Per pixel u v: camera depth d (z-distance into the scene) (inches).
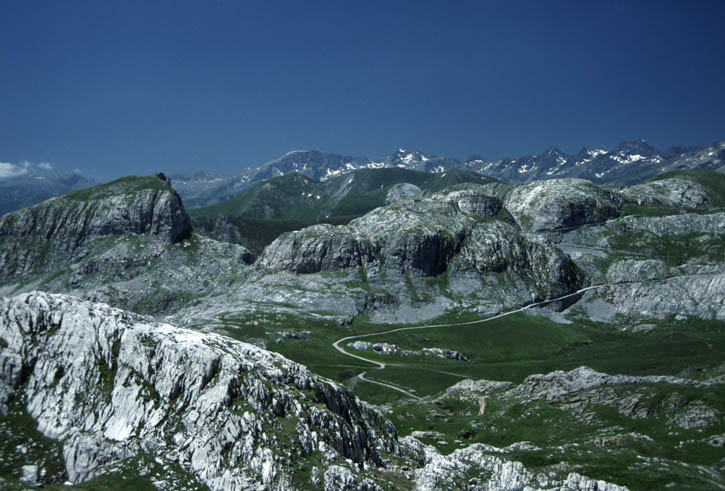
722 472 5157.5
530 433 6796.3
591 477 4776.1
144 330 4729.3
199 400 4333.2
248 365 4611.2
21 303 4761.3
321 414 4576.8
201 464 4072.3
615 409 6722.4
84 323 4680.1
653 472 4877.0
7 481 3700.8
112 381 4485.7
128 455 4099.4
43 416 4335.6
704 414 6200.8
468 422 7578.7
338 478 4045.3
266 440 4160.9
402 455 5280.5
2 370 4475.9
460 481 4805.6
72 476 4035.4
